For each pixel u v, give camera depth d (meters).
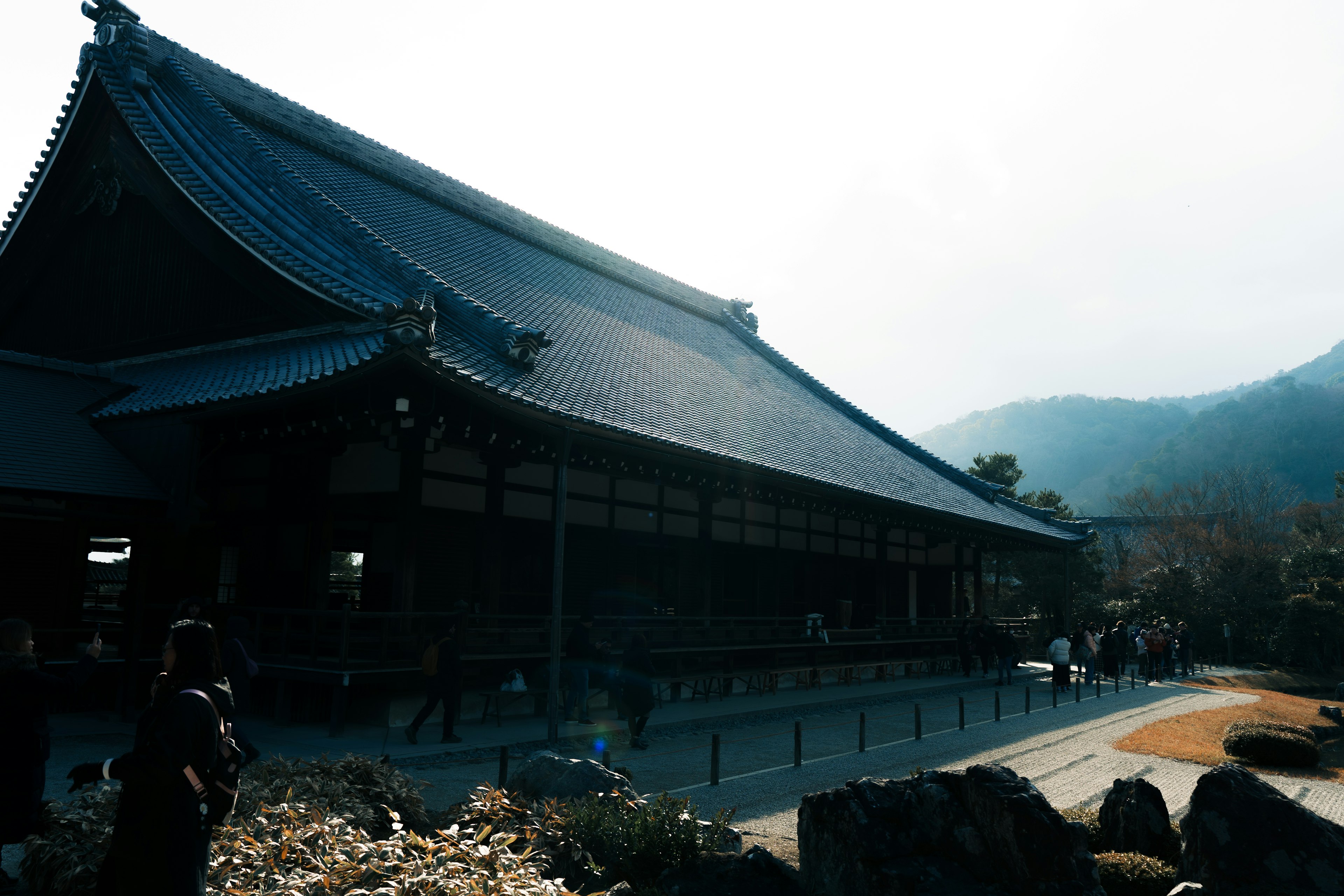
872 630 27.12
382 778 7.84
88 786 7.00
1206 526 58.94
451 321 17.64
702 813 9.91
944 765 13.12
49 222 22.25
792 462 22.36
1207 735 17.80
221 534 18.12
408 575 14.95
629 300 31.94
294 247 18.88
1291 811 6.34
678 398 22.56
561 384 17.42
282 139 24.20
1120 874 6.77
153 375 18.62
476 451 17.02
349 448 16.55
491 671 16.73
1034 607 54.31
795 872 6.68
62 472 14.66
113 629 16.02
